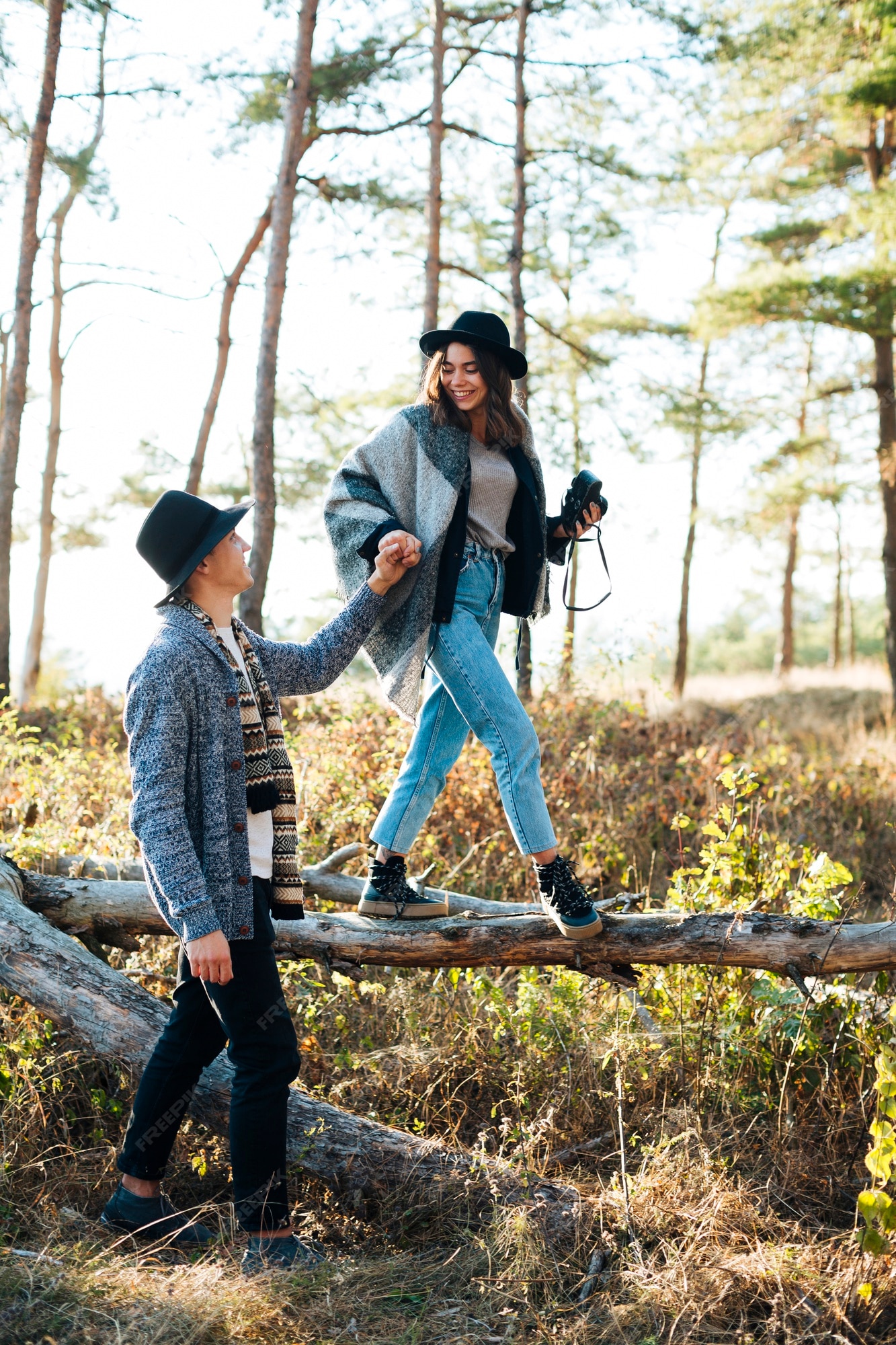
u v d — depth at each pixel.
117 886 3.71
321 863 4.28
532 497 3.06
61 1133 3.12
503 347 2.90
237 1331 2.22
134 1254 2.56
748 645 46.72
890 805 6.83
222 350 15.89
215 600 2.73
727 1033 3.29
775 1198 2.86
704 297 13.43
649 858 5.67
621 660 7.74
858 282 12.70
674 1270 2.49
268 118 12.56
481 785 5.42
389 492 2.96
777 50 11.86
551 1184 2.81
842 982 3.36
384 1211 2.84
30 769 5.34
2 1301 2.24
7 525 12.51
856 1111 3.16
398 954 3.17
